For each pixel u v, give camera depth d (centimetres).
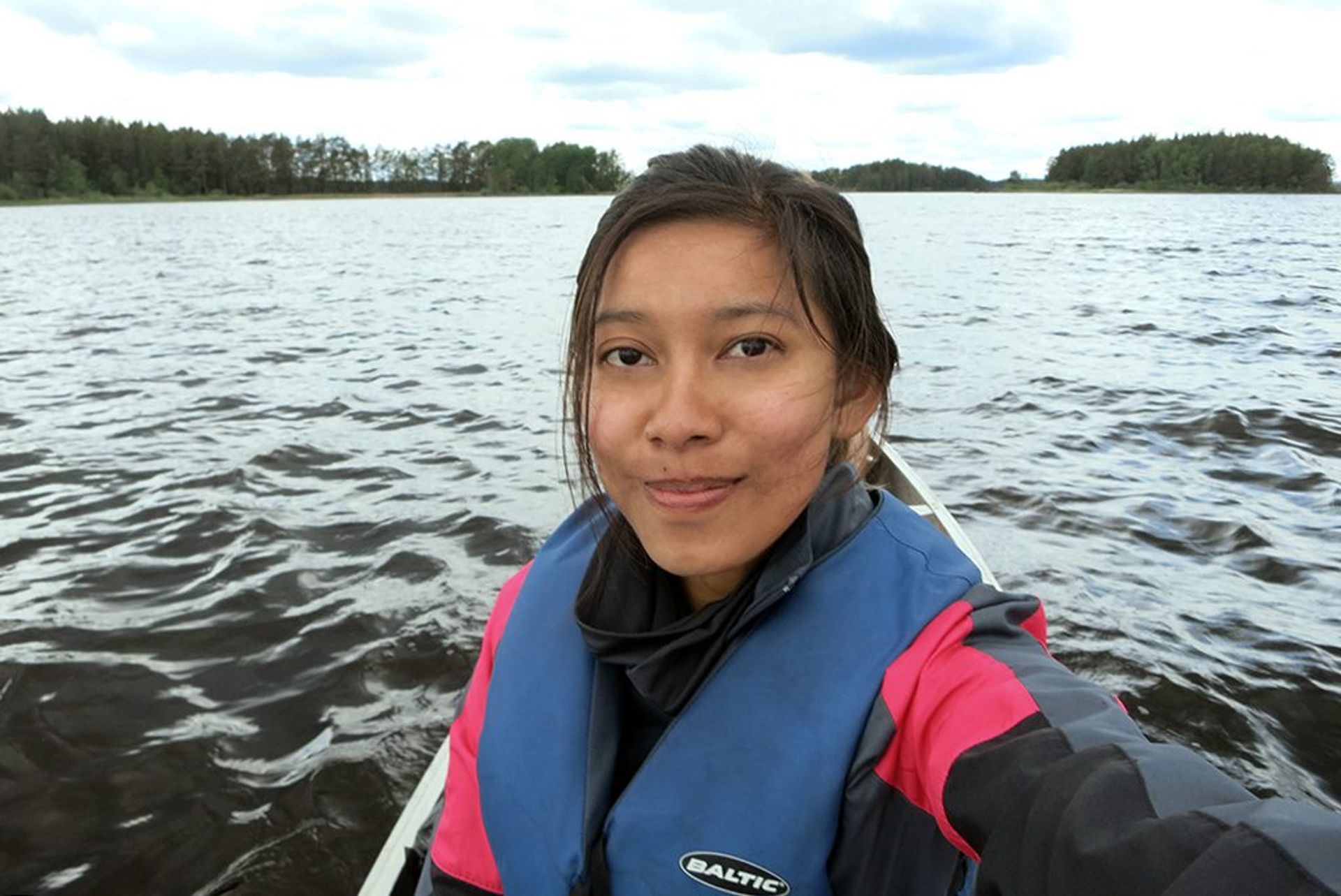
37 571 443
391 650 365
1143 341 1120
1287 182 10475
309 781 292
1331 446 628
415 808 197
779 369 80
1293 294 1633
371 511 522
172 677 350
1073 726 68
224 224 5066
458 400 830
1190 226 4362
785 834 86
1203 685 330
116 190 9906
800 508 84
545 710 101
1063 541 461
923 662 83
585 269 86
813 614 90
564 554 113
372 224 4962
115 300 1647
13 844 268
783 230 79
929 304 1513
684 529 83
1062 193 11450
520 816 99
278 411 786
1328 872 46
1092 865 55
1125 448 629
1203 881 48
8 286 1903
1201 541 458
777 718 88
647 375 83
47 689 340
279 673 352
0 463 624
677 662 94
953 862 83
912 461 602
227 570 441
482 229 4459
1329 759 294
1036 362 974
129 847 267
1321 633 366
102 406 801
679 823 90
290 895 251
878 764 83
